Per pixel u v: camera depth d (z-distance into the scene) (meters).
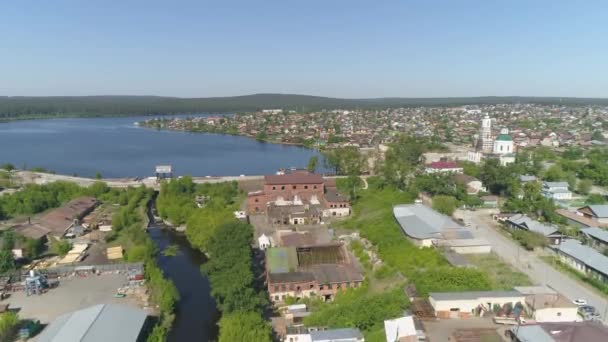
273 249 114.50
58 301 97.88
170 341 84.31
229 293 85.81
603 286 92.38
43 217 155.38
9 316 83.94
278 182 173.00
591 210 140.50
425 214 135.50
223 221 131.62
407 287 90.94
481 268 102.94
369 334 76.31
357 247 124.31
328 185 196.62
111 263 121.12
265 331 75.12
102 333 74.25
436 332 73.94
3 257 114.12
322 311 86.88
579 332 65.88
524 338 66.75
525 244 119.44
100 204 183.75
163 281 99.44
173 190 185.38
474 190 180.75
